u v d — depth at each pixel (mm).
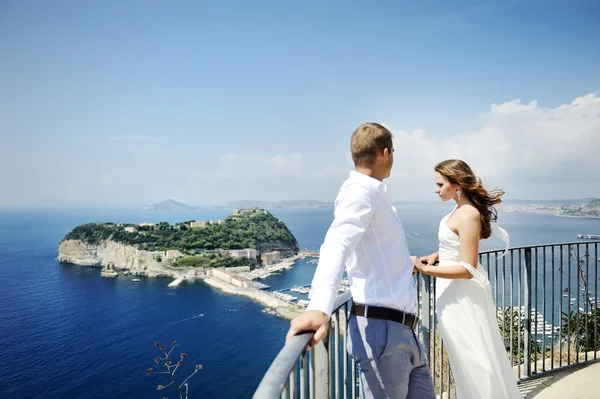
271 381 894
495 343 2701
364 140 1691
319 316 1200
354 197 1514
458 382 2775
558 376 4203
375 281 1639
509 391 2727
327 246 1421
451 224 2666
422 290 3254
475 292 2643
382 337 1604
